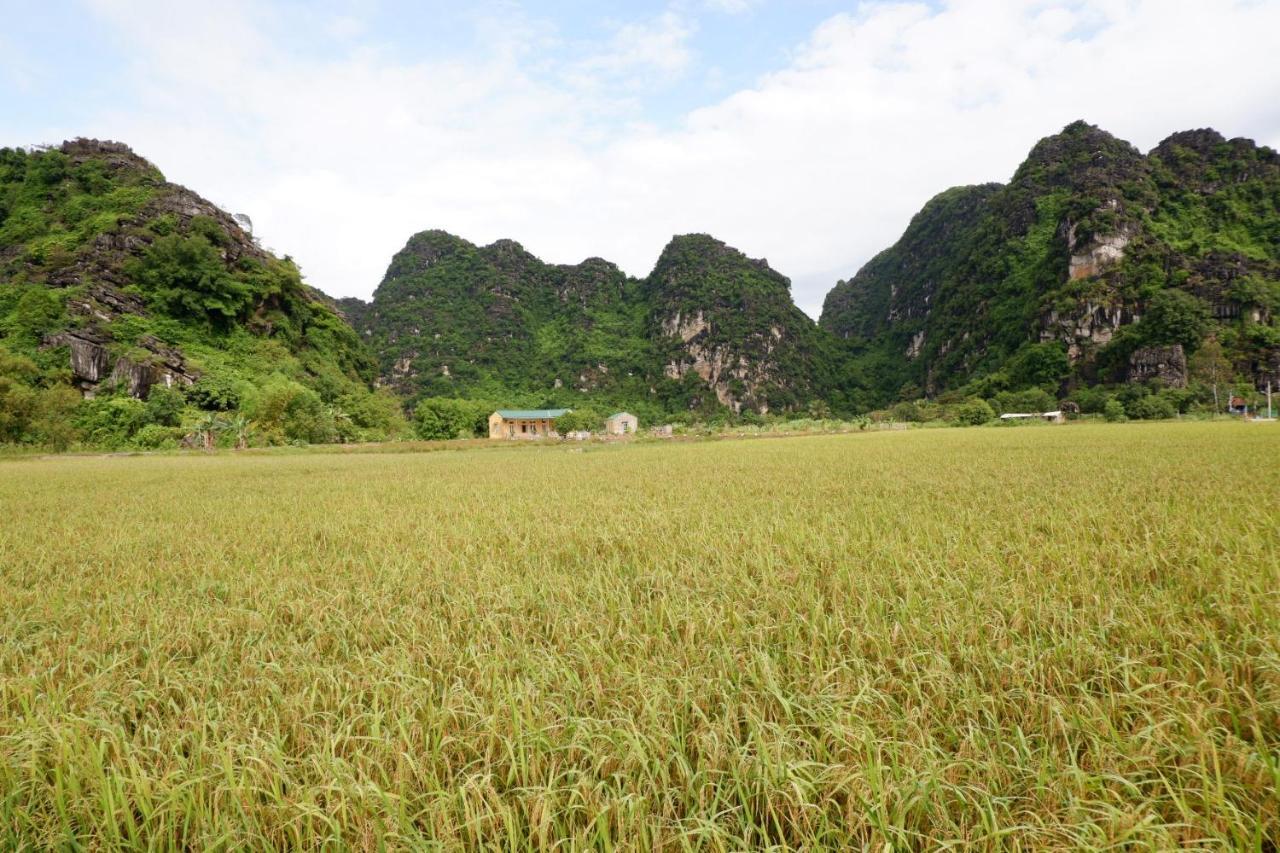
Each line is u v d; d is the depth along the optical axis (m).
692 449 33.31
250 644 3.60
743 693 2.61
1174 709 2.25
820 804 1.95
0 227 75.62
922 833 1.89
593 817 1.87
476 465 23.06
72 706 2.75
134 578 5.44
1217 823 1.79
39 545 7.22
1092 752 2.14
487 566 5.27
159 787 2.05
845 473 13.42
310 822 1.88
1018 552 4.87
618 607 3.92
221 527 8.30
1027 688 2.61
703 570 4.94
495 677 2.80
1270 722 2.28
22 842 1.99
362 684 2.82
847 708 2.45
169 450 46.28
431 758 2.26
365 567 5.60
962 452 20.16
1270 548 4.57
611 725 2.36
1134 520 5.96
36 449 42.94
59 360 56.41
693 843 1.91
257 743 2.30
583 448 43.81
